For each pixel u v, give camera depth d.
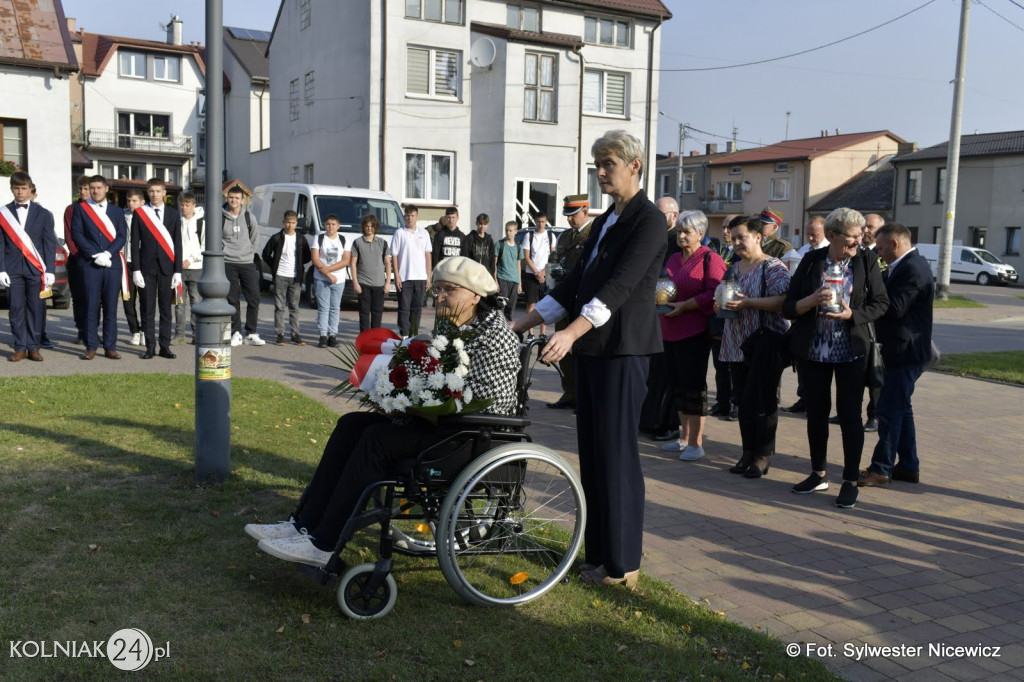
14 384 7.55
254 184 37.19
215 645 3.23
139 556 4.00
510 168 25.83
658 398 7.19
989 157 44.47
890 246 5.94
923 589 4.22
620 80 28.44
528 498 4.25
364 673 3.09
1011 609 4.02
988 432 7.94
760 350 6.10
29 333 9.19
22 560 3.89
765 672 3.25
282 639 3.31
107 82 47.34
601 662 3.26
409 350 3.63
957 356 13.02
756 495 5.73
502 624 3.55
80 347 10.23
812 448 5.82
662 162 65.44
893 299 5.88
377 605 3.57
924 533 5.07
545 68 26.14
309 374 9.30
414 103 25.52
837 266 5.32
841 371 5.53
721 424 8.02
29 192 9.08
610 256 3.94
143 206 9.47
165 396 7.41
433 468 3.60
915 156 47.91
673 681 3.14
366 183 25.48
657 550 4.61
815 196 53.22
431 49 25.72
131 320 10.68
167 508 4.65
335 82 27.41
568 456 6.48
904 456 6.17
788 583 4.23
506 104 25.59
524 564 4.20
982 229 45.38
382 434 3.57
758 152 57.75
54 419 6.41
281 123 32.72
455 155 26.27
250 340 11.29
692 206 60.91
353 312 16.33
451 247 12.09
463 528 3.91
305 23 29.61
